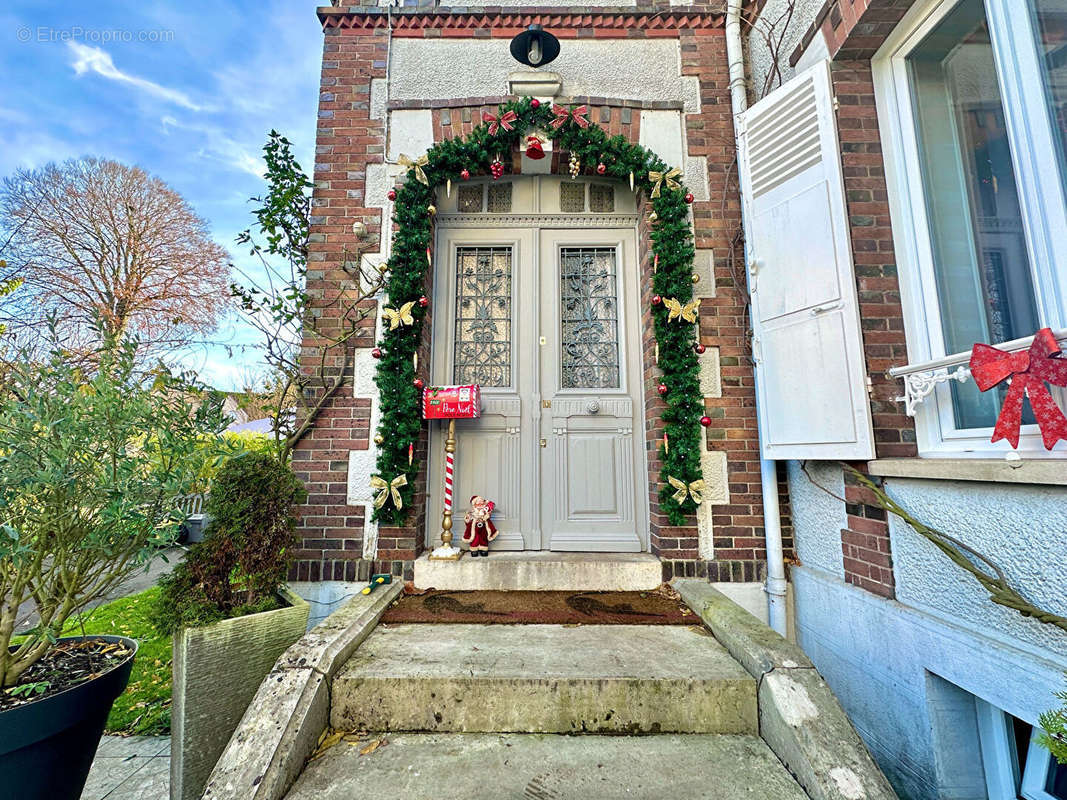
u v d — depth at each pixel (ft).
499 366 11.94
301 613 7.49
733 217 10.96
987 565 5.57
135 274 37.06
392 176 11.10
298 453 10.23
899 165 7.80
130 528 6.09
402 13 11.53
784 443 8.81
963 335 6.77
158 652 10.84
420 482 10.68
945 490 6.20
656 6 11.71
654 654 6.92
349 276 10.69
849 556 8.09
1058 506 4.83
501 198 12.27
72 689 5.73
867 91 8.18
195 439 6.71
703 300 10.72
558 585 9.84
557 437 11.57
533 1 12.05
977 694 5.49
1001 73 5.96
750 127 9.78
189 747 6.07
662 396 10.50
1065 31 5.26
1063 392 5.16
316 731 5.73
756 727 6.03
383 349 10.28
